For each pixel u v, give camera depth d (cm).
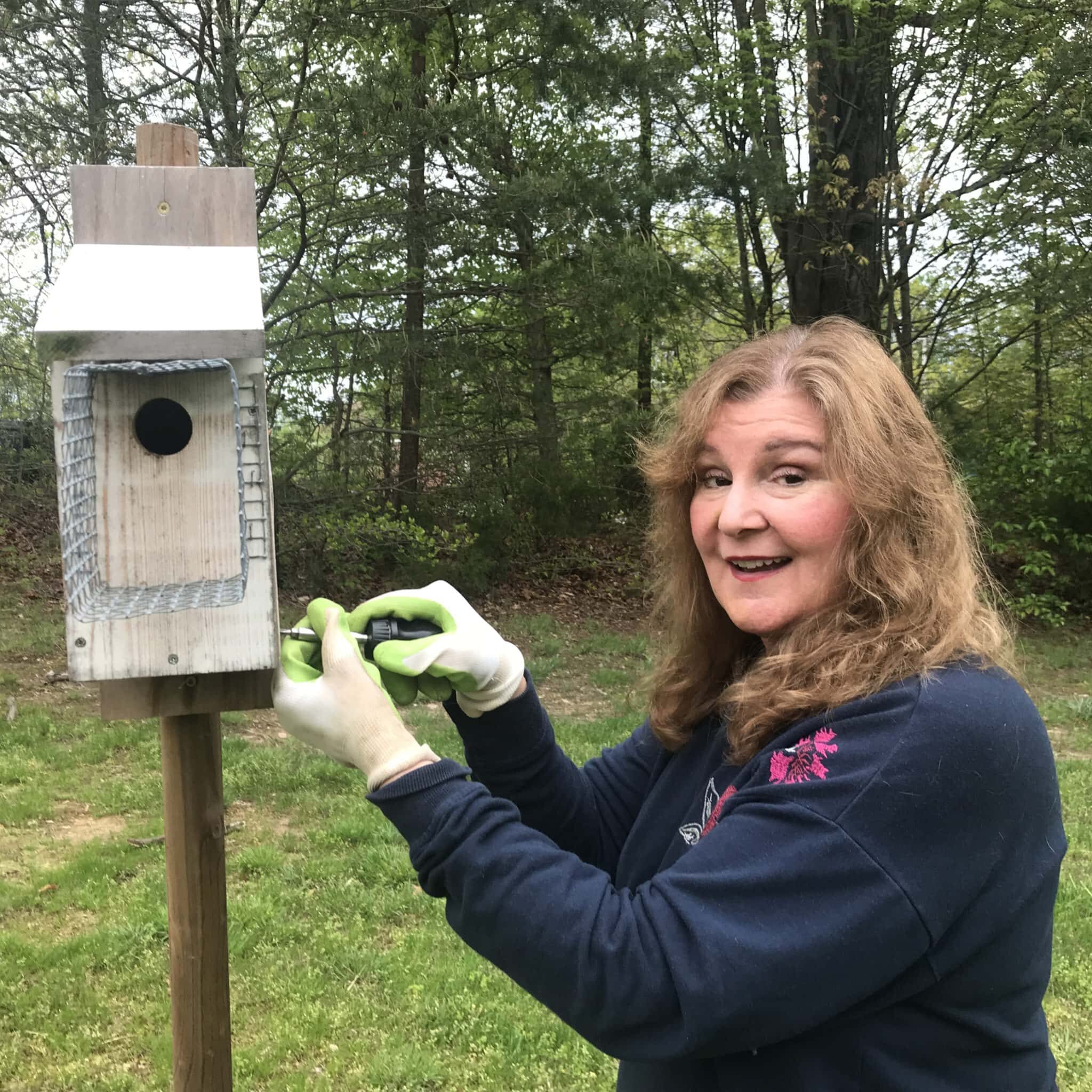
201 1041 152
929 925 91
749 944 91
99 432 134
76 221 140
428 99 814
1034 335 1256
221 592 134
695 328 1373
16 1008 310
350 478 1001
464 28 1015
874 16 1112
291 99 752
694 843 119
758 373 117
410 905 381
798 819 95
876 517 109
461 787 108
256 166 800
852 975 91
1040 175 1034
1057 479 1059
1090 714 700
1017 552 1079
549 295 993
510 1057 288
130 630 131
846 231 1174
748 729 110
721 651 138
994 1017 101
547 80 941
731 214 1298
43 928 362
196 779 149
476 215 899
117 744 569
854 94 1158
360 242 927
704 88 1078
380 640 142
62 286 131
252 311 131
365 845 437
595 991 95
